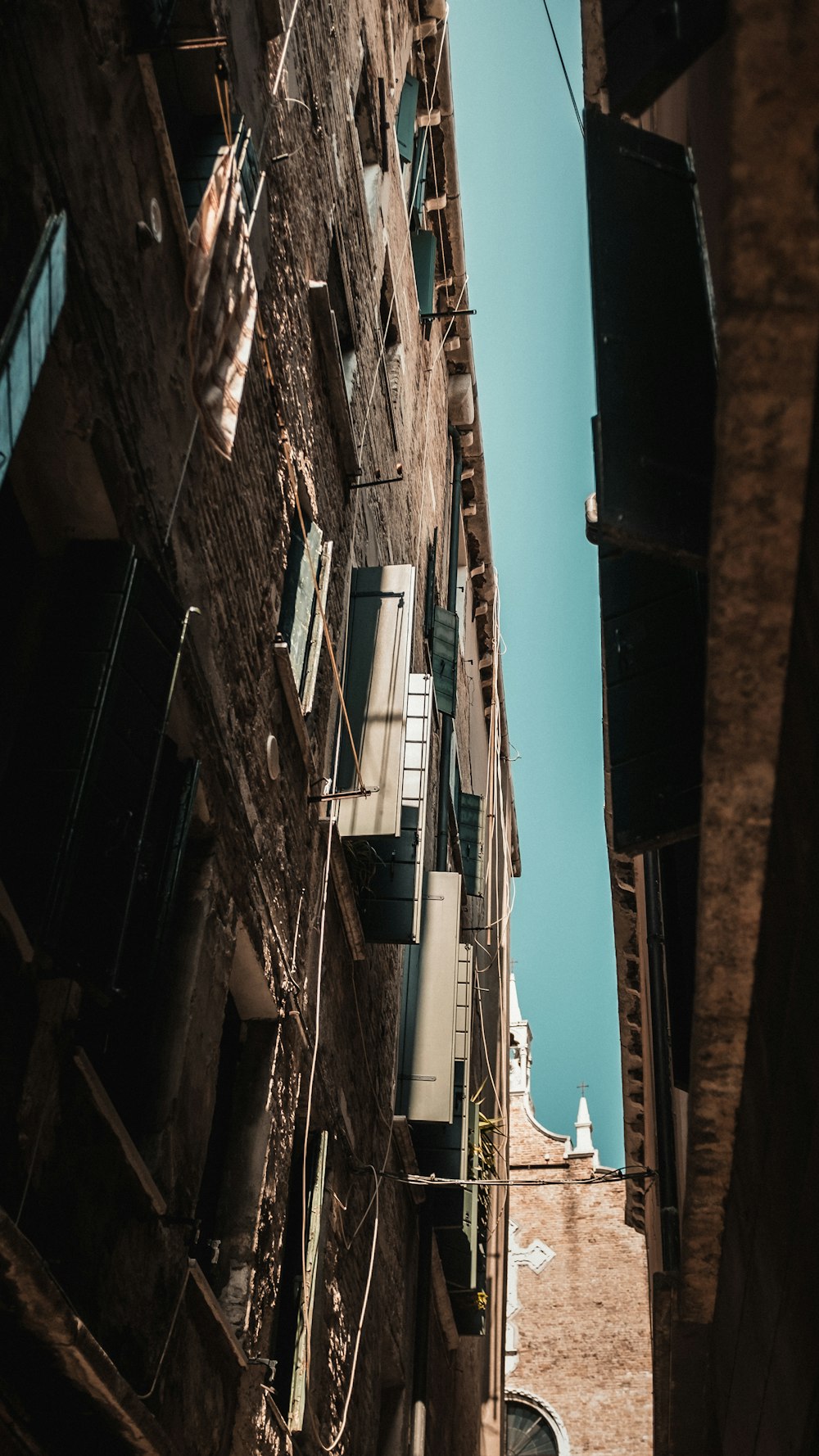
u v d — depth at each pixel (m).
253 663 7.66
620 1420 34.44
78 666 4.98
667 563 6.71
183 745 6.36
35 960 4.67
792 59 3.08
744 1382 6.40
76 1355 4.47
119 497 5.43
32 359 4.27
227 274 5.96
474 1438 18.17
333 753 10.02
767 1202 5.25
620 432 5.20
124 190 5.72
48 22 4.98
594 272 5.49
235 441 7.40
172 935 6.41
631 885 15.86
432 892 14.39
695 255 5.69
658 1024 12.60
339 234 11.30
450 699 17.48
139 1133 5.74
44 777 4.72
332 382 10.29
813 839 3.96
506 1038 25.95
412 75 18.45
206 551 6.73
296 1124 8.44
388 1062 12.38
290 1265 8.26
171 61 7.03
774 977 4.68
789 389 3.44
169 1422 5.69
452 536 20.48
